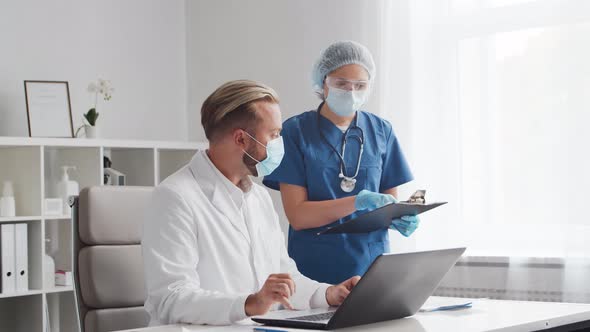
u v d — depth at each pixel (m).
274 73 4.49
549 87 3.41
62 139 3.75
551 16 3.41
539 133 3.43
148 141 4.11
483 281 3.54
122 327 1.99
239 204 1.97
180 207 1.84
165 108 4.73
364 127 2.77
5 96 4.02
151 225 1.83
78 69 4.33
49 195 4.08
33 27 4.15
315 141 2.70
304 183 2.69
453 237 3.62
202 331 1.59
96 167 3.91
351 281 1.98
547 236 3.39
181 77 4.82
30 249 3.74
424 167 3.71
